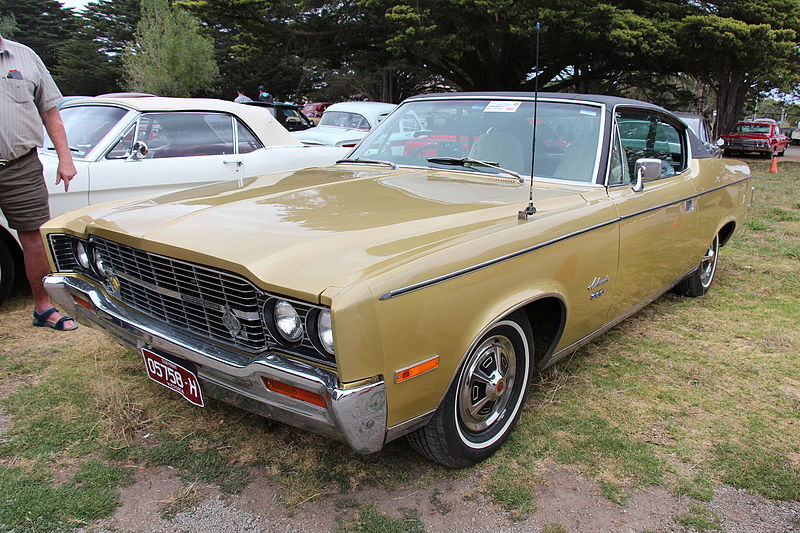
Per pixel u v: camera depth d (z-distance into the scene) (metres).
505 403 2.72
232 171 5.63
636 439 2.83
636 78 28.03
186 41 30.23
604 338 4.08
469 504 2.35
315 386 1.92
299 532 2.17
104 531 2.15
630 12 18.20
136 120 5.15
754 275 5.69
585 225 2.89
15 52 3.46
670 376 3.50
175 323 2.43
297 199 2.77
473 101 3.76
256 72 42.72
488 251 2.34
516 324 2.62
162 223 2.47
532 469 2.58
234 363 2.12
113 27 44.06
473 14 17.11
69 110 5.56
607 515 2.30
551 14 16.77
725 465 2.63
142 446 2.68
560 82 25.17
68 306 2.94
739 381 3.46
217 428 2.84
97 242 2.70
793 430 2.94
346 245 2.17
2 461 2.53
